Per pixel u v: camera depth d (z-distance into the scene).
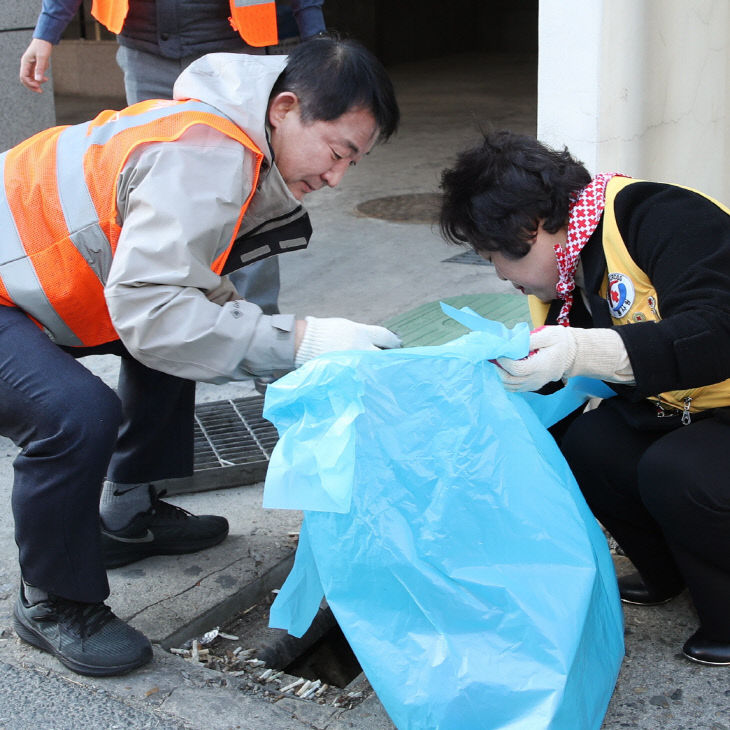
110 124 1.93
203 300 1.77
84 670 2.01
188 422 2.44
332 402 1.66
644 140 2.84
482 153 1.93
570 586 1.71
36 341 1.93
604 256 1.91
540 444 1.84
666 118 2.90
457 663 1.65
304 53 1.87
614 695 1.91
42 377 1.88
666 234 1.82
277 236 2.05
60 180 1.91
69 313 1.99
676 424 2.00
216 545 2.56
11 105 4.74
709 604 1.94
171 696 1.96
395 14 13.09
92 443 1.86
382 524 1.67
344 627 1.70
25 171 1.96
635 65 2.72
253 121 1.83
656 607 2.22
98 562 1.98
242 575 2.41
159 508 2.48
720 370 1.77
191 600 2.31
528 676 1.64
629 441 2.07
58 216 1.90
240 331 1.76
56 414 1.86
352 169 7.04
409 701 1.65
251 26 3.33
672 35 2.83
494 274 4.58
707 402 1.95
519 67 12.51
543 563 1.73
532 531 1.73
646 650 2.05
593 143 2.70
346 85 1.83
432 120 8.94
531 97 10.07
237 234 2.01
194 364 1.78
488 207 1.91
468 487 1.71
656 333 1.76
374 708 1.93
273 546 2.56
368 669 1.69
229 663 2.17
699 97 3.01
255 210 1.98
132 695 1.97
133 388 2.32
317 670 2.43
